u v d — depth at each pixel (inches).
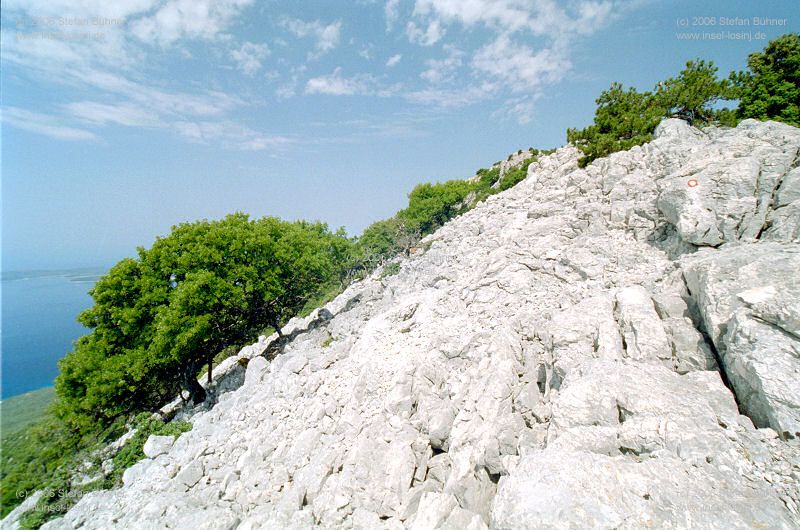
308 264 1630.2
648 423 385.1
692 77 1307.8
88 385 1175.6
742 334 408.8
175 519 634.2
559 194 1103.6
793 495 301.1
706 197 651.5
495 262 914.7
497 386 560.7
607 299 600.4
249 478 700.7
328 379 834.2
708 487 317.7
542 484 328.8
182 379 1437.0
